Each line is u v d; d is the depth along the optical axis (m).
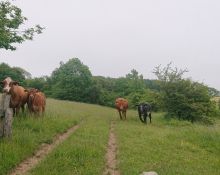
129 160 11.66
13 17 19.81
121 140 15.73
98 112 34.84
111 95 75.38
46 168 9.96
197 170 11.40
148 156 12.64
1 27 18.80
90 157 11.55
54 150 12.16
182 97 30.22
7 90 16.16
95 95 75.56
